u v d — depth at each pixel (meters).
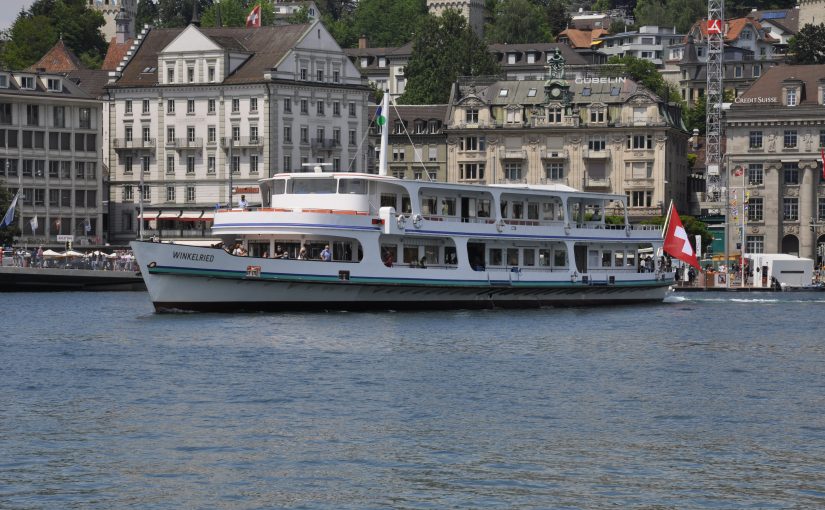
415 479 60.59
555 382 85.25
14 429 69.56
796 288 192.62
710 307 148.88
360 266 123.69
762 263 193.62
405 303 128.25
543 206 140.62
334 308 124.19
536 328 117.00
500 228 133.75
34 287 177.50
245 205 131.62
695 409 76.19
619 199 146.12
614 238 145.00
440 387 82.56
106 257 190.88
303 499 57.72
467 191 132.62
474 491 58.84
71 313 131.62
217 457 64.06
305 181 126.38
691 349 103.88
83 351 97.69
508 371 89.75
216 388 81.38
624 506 56.91
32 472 61.44
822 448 66.62
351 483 59.97
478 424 71.31
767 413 75.19
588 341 108.12
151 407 75.25
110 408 74.94
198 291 119.38
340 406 75.88
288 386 82.19
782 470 62.47
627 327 120.44
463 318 123.94
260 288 120.62
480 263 134.25
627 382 85.75
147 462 63.16
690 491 59.00
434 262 130.25
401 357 95.62
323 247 123.88
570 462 63.56
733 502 57.56
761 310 145.00
